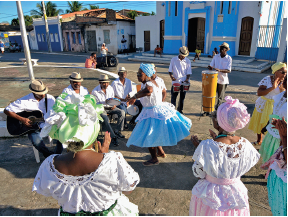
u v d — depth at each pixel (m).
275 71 3.59
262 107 3.97
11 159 4.09
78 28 26.33
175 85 5.90
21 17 7.07
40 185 1.56
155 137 3.40
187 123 3.74
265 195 3.06
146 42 22.78
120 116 4.71
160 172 3.64
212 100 5.72
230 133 1.90
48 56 23.17
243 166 1.84
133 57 20.38
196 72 12.78
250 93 8.12
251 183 3.31
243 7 15.00
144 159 4.04
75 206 1.55
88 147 1.57
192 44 19.05
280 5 16.02
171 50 18.91
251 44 15.33
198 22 18.22
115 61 12.55
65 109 1.47
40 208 2.93
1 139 4.83
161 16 20.38
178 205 2.94
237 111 1.79
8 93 7.50
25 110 3.66
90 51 26.30
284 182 2.15
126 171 1.59
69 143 1.47
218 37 15.91
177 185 3.32
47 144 4.58
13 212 2.85
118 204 1.72
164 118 3.43
